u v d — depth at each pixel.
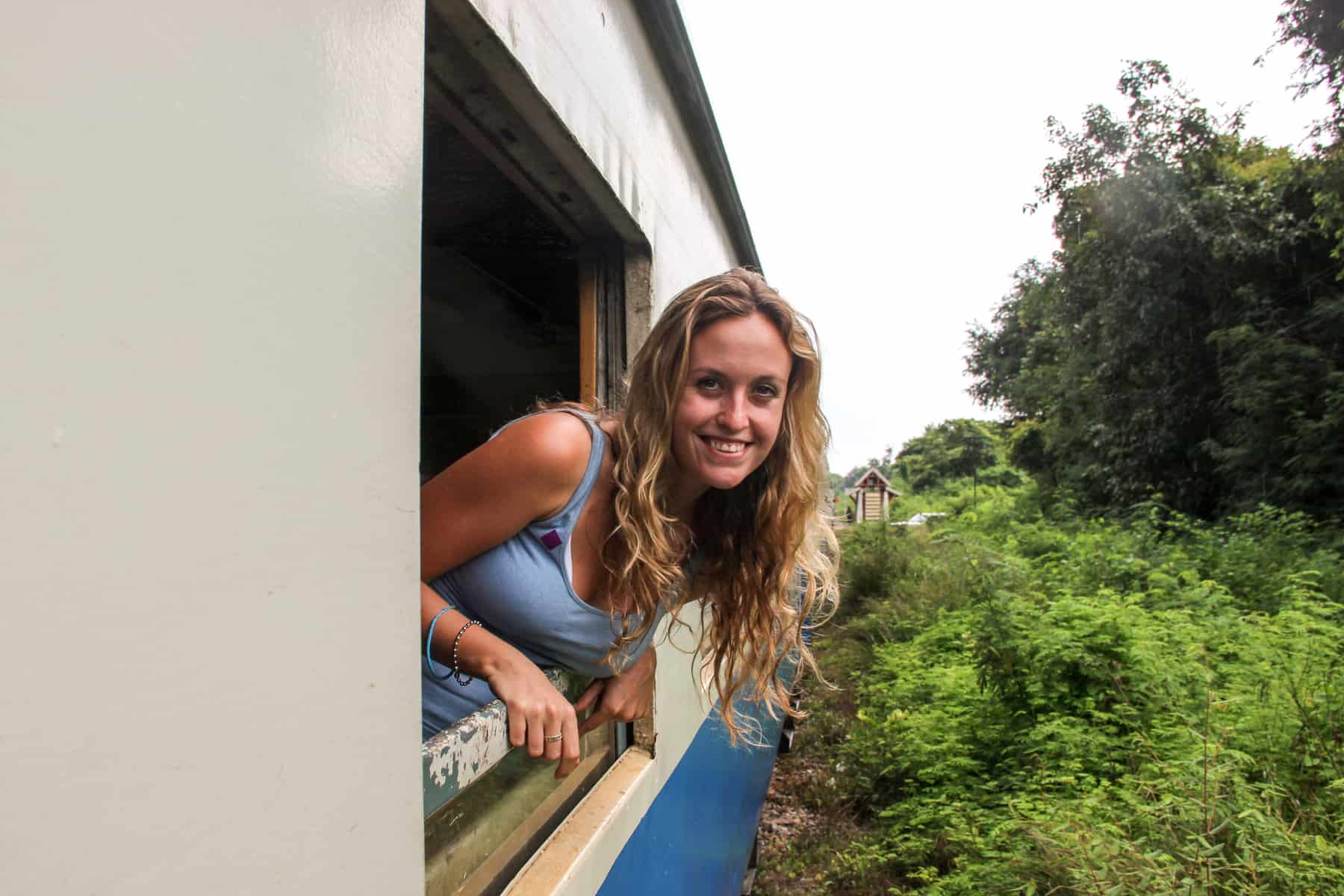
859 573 12.93
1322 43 11.53
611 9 1.79
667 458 1.29
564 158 1.59
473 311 3.27
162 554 0.52
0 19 0.44
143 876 0.51
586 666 1.35
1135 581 7.57
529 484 1.14
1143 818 3.19
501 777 1.36
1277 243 12.80
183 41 0.55
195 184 0.55
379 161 0.76
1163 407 14.82
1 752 0.43
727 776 3.45
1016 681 5.18
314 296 0.67
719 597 1.60
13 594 0.44
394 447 0.78
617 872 1.71
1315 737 3.70
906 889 4.37
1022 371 23.78
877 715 6.98
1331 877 2.66
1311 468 11.16
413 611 0.81
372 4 0.76
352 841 0.71
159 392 0.52
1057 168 16.42
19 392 0.44
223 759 0.57
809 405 1.41
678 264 2.49
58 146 0.46
